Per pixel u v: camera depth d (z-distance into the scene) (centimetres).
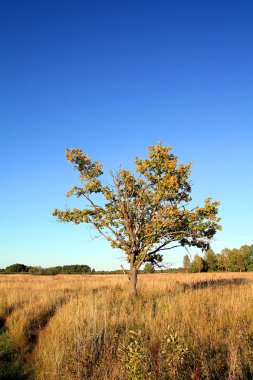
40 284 3022
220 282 2416
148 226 1761
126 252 1823
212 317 989
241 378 573
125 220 1812
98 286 2486
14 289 2258
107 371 636
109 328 919
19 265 11169
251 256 9369
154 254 1875
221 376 580
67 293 1952
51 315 1284
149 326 921
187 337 795
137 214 1827
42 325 1162
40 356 830
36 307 1393
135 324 996
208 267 9612
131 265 1803
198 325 899
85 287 2491
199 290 1666
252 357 649
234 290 1666
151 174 1817
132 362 561
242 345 712
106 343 758
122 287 2298
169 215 1725
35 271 8831
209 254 9650
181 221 1764
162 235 1769
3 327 1155
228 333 847
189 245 1881
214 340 774
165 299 1374
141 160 1845
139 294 1750
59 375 677
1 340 1008
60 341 853
